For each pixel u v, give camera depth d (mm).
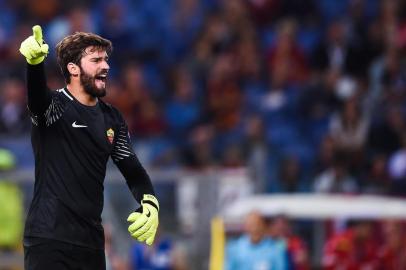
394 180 46469
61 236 19453
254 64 55625
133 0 61344
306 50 55625
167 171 42000
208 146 49938
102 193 20000
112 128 20078
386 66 51562
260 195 43438
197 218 41469
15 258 39344
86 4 62250
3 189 39406
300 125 51594
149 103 54688
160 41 59562
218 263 38375
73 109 19625
